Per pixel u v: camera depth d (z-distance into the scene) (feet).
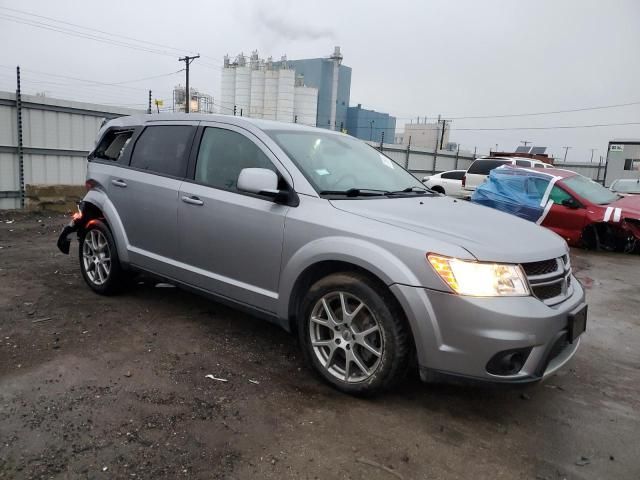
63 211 36.91
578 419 10.55
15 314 14.84
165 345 13.08
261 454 8.70
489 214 12.43
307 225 11.13
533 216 33.55
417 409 10.51
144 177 14.99
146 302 16.37
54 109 38.88
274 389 11.00
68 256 22.79
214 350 12.92
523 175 35.24
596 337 15.97
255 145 12.82
